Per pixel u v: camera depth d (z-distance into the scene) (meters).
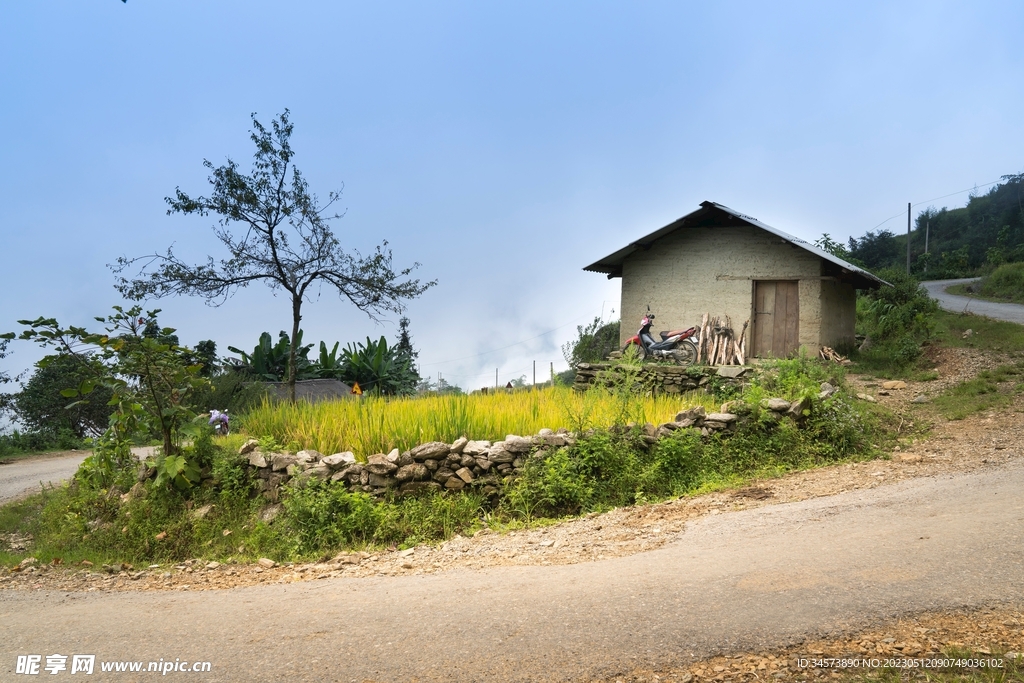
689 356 16.64
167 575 6.98
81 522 9.00
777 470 8.89
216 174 14.33
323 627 4.65
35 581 7.04
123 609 5.51
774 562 5.20
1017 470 7.74
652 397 12.73
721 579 4.94
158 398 9.24
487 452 8.45
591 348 21.92
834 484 7.83
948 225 76.38
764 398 10.48
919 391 14.04
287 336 25.05
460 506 8.02
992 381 13.73
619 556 5.90
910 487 7.30
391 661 4.01
